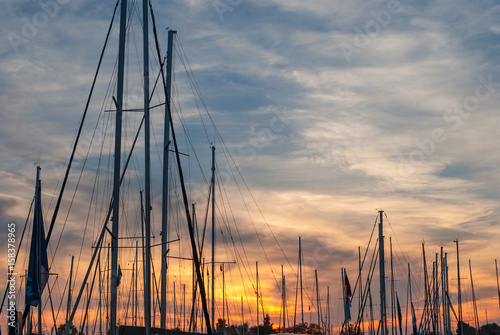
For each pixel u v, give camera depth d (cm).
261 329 9931
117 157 2995
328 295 8906
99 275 5572
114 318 2864
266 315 10075
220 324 8356
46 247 3316
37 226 3272
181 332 3534
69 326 3070
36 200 3322
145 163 2939
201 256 5672
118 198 2958
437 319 8350
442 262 8494
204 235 5772
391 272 7381
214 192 5797
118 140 3012
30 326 5366
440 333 8569
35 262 3212
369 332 7688
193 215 5641
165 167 3953
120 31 3098
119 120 3034
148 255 2864
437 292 8412
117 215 2945
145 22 3072
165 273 3850
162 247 3906
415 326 8119
